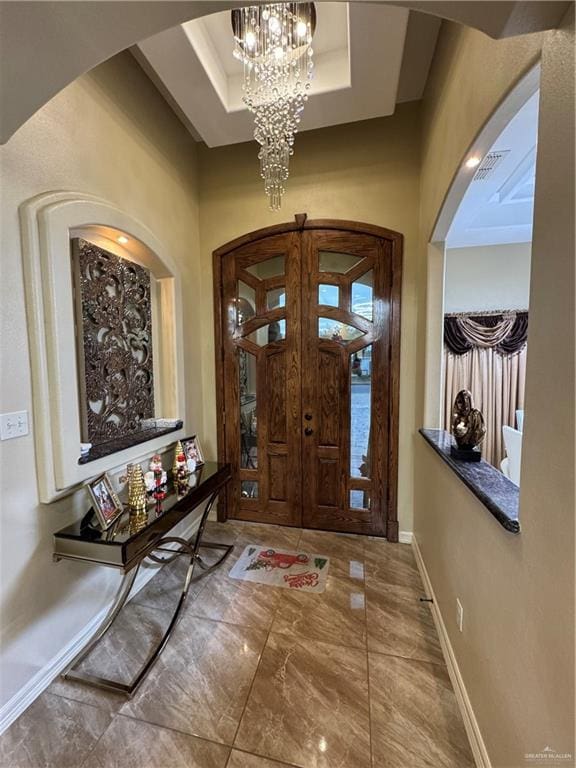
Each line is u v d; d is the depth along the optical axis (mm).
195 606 2172
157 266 2588
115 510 1868
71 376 1714
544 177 912
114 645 1876
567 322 818
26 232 1531
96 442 1999
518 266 4727
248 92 2010
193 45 1944
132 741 1400
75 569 1820
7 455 1480
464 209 3377
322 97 2311
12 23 958
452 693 1606
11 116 1260
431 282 2432
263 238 3016
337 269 2914
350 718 1489
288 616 2082
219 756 1350
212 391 3256
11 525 1500
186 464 2527
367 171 2783
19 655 1530
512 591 1099
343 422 2975
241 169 3025
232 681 1663
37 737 1419
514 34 911
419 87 2502
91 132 1914
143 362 2438
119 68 2143
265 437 3150
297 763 1325
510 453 2951
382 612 2113
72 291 1806
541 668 926
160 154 2562
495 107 1240
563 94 828
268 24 1850
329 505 3064
